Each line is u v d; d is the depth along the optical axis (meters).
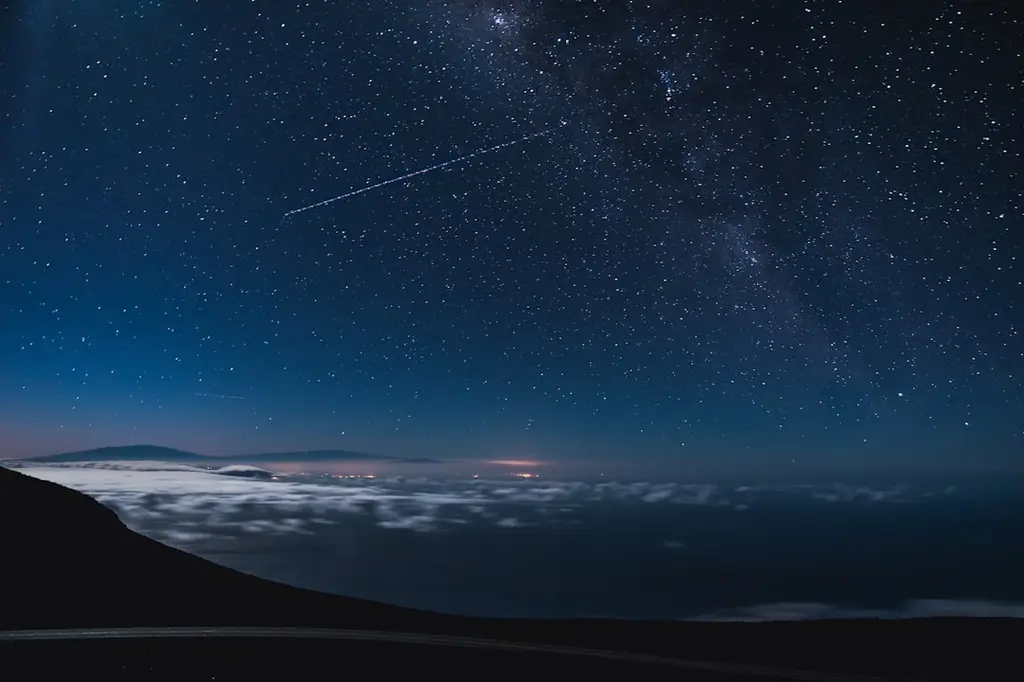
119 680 13.30
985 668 16.52
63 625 17.72
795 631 19.42
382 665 15.12
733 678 15.03
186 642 16.25
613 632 19.11
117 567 24.20
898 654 17.45
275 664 14.80
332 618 19.67
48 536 26.80
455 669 15.06
